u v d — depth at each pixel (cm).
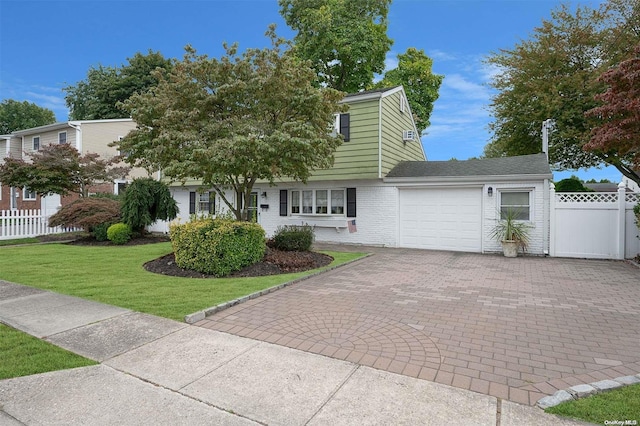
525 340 394
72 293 571
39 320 451
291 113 880
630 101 789
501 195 1104
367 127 1244
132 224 1312
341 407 266
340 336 404
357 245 1300
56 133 2245
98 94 3100
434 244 1202
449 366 331
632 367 329
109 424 249
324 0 2069
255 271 745
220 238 710
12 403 274
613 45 1395
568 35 1498
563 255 1023
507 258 1004
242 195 1038
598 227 991
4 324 440
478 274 765
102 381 308
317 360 344
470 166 1219
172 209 1384
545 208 1041
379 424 245
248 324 443
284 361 342
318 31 1997
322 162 914
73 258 923
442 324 444
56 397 282
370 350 366
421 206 1220
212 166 761
